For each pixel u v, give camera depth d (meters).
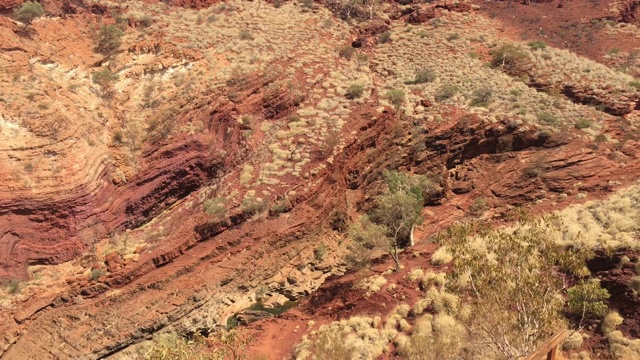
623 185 28.91
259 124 33.72
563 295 16.20
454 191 32.81
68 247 26.86
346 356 18.23
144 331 24.00
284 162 30.98
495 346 13.96
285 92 35.75
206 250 27.25
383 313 20.20
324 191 30.28
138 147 31.44
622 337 14.73
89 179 28.41
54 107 30.05
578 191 29.70
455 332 16.61
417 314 19.05
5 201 25.94
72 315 24.61
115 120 32.94
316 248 28.19
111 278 25.86
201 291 25.55
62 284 25.64
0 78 30.33
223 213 28.19
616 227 19.34
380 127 34.25
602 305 13.90
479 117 34.69
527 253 13.88
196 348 17.77
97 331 23.97
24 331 23.91
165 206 30.31
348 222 30.42
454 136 34.09
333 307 22.20
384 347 18.22
